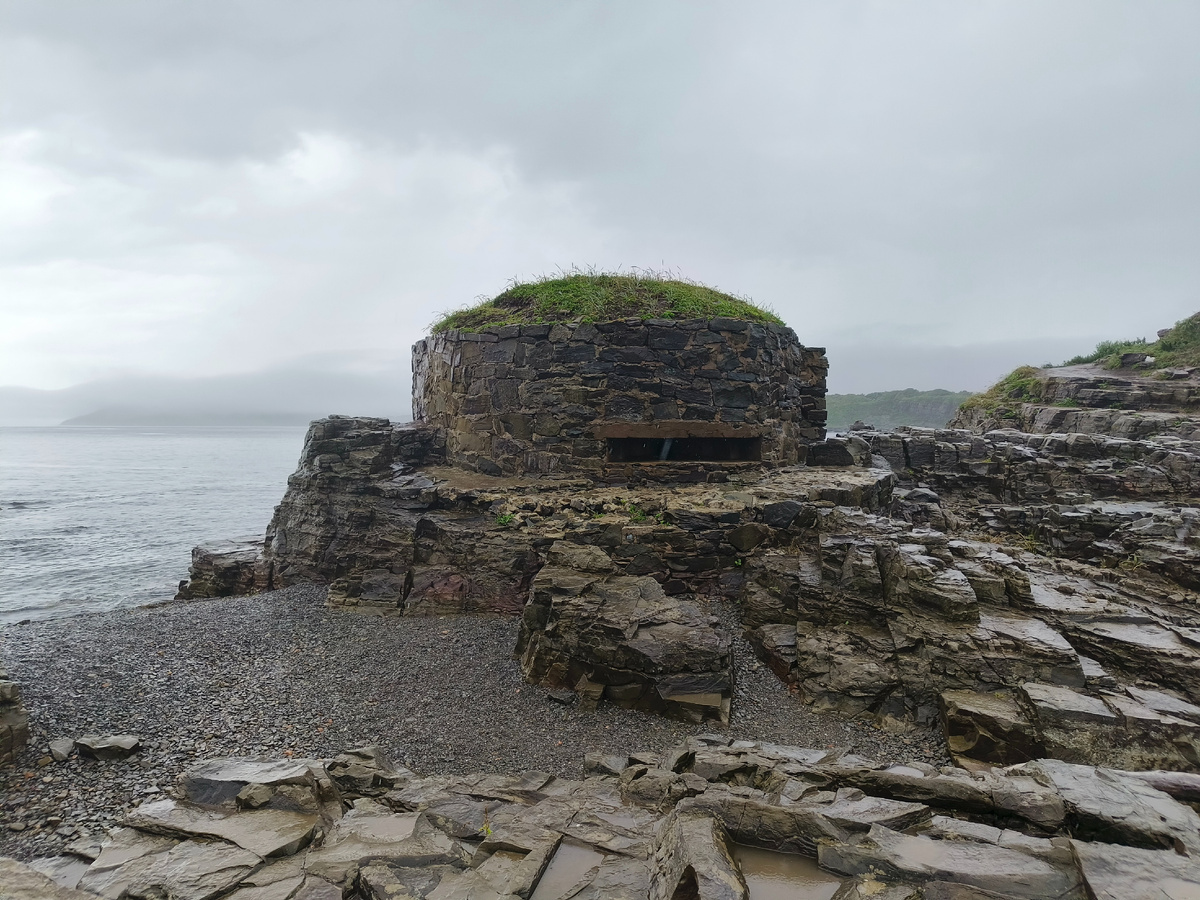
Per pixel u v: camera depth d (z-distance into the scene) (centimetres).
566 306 1791
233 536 3856
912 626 1019
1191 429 2628
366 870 566
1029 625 995
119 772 823
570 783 783
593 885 519
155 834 659
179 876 568
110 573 2853
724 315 1800
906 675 971
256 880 566
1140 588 1317
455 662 1180
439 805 704
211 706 1013
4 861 462
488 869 557
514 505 1498
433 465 1967
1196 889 444
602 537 1362
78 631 1354
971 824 563
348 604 1511
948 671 945
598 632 1056
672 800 666
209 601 1711
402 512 1627
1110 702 838
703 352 1680
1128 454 2336
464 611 1427
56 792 773
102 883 571
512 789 755
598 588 1163
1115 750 783
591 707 1014
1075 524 1759
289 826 663
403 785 769
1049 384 3475
